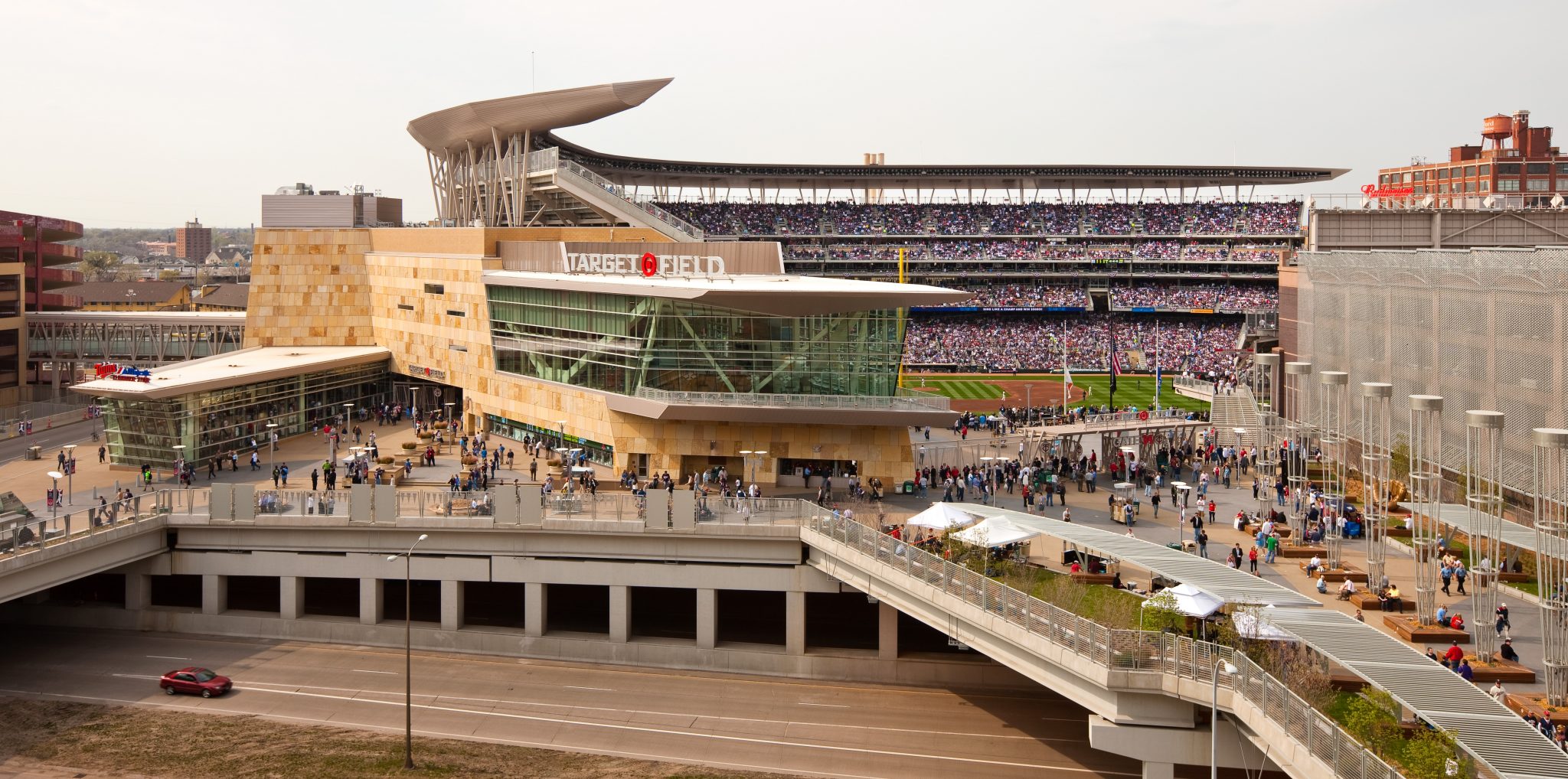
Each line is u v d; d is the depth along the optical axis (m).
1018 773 53.50
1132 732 49.09
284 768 53.81
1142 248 196.88
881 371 85.56
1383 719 42.94
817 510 68.31
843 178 192.75
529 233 113.94
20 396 143.25
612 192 139.38
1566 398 68.81
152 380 94.06
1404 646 45.97
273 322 129.00
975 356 184.12
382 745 56.59
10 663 68.12
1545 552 54.38
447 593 72.44
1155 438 101.00
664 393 86.25
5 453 100.38
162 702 62.25
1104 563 64.88
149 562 74.94
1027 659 54.44
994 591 55.38
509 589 82.31
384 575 72.88
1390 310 91.38
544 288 98.00
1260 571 68.31
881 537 63.00
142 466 91.69
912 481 85.00
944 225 198.75
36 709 60.84
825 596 79.94
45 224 166.38
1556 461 68.31
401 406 125.62
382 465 88.62
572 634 72.25
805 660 67.69
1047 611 52.12
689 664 69.50
